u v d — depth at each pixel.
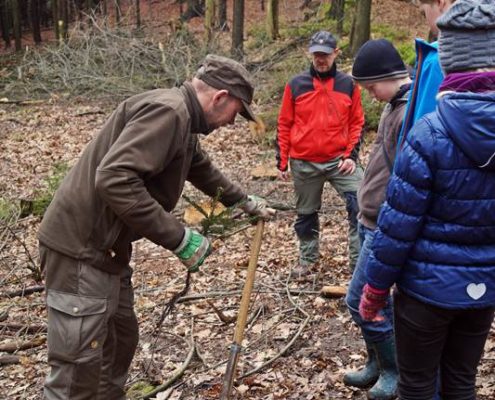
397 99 3.24
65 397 2.89
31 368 4.61
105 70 16.80
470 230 2.35
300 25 21.83
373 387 3.55
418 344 2.54
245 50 19.33
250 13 27.30
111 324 2.95
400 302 2.56
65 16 27.53
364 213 3.35
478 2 2.25
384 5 23.14
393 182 2.37
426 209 2.36
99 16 25.84
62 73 17.28
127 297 3.04
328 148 5.07
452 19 2.28
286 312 4.93
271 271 5.84
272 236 6.80
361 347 4.27
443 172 2.28
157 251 6.84
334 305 4.91
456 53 2.29
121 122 2.76
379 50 3.24
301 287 5.38
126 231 2.84
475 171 2.27
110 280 2.89
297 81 5.11
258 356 4.30
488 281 2.40
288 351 4.30
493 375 3.65
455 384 2.70
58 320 2.87
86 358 2.85
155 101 2.67
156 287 5.82
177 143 2.70
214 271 6.03
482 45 2.25
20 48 27.52
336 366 4.05
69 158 11.57
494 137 2.19
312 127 5.07
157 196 2.88
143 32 18.84
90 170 2.81
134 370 4.36
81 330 2.83
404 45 15.30
